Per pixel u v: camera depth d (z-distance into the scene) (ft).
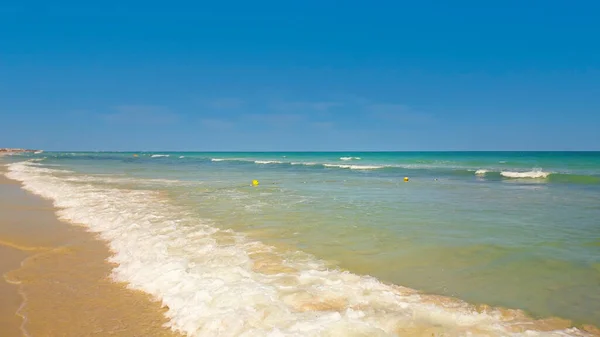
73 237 27.55
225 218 33.53
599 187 61.72
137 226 29.50
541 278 18.90
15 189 57.41
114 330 14.07
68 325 14.48
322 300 15.70
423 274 19.39
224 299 15.44
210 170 114.21
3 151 485.15
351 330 13.07
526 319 14.65
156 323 14.53
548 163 140.05
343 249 23.68
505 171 92.99
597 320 14.57
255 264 20.48
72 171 102.22
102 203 41.88
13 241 26.71
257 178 81.92
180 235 26.78
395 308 15.14
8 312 15.61
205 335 13.23
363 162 173.37
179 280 17.83
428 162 163.12
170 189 57.57
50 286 18.31
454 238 26.53
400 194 52.29
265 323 13.48
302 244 24.76
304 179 79.00
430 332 13.30
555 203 43.60
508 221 32.65
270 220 32.76
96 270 20.47
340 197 48.83
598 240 25.99
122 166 138.92
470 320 14.39
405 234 27.68
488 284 18.12
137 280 18.61
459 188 60.54
